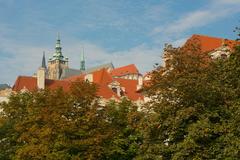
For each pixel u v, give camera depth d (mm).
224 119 42344
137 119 51062
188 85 43656
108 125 60438
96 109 60781
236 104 39906
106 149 58062
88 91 60750
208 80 45188
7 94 103125
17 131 61312
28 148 55219
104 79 119188
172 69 47625
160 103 45562
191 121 43781
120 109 63500
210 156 40406
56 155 53938
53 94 61438
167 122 43625
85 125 57438
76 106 59906
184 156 41156
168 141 45469
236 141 37719
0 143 63969
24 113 66000
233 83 43750
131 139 60188
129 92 120000
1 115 67500
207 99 43781
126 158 59938
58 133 55969
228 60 44844
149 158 44406
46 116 57469
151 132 45625
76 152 56562
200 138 41219
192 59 47156
